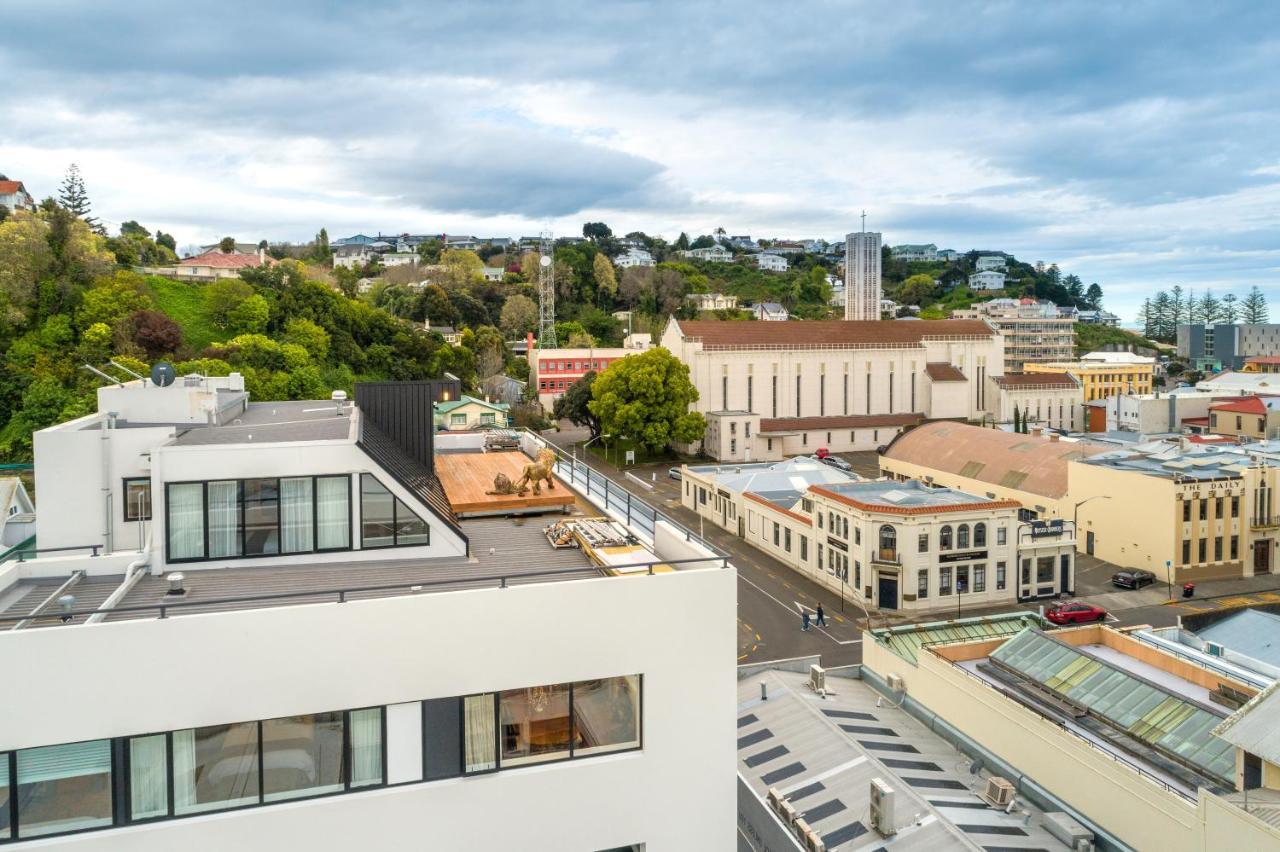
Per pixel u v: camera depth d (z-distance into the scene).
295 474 18.58
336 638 13.77
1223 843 21.55
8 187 171.62
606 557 19.16
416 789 14.20
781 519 75.19
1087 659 32.31
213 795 13.50
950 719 32.56
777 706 35.22
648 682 15.33
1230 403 126.69
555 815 14.93
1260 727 23.77
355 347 137.12
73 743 12.84
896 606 62.44
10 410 100.06
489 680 14.53
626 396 117.31
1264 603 63.41
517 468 29.20
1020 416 141.50
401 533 19.28
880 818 25.91
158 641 13.01
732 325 132.88
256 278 140.25
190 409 24.83
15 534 36.03
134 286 120.31
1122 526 73.88
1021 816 26.94
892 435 134.88
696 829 15.73
